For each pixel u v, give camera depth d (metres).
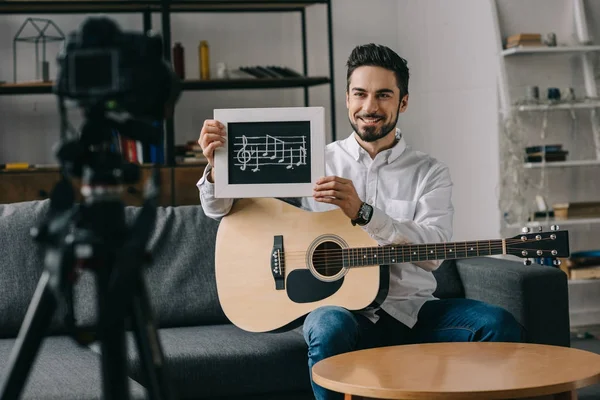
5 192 5.38
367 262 2.62
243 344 2.67
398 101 2.81
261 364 2.60
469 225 5.55
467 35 5.46
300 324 2.67
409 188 2.88
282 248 2.67
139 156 5.46
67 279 1.29
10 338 2.90
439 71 5.82
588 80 5.17
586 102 5.03
